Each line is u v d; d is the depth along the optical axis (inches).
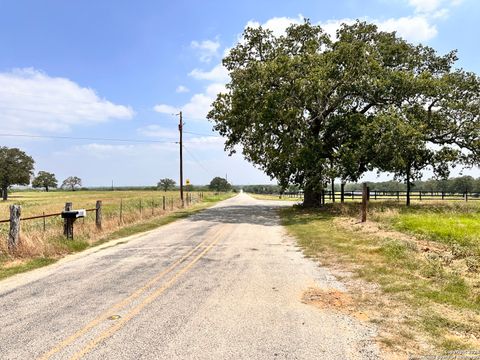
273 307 251.1
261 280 322.7
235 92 1099.9
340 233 590.9
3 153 3334.2
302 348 187.5
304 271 355.9
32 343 194.7
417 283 301.3
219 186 5487.2
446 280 305.3
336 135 1125.7
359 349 186.1
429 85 1059.9
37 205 1587.1
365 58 1083.3
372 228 602.5
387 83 1042.1
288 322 223.1
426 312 237.0
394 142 966.4
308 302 261.6
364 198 701.3
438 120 1134.4
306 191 1222.3
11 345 192.7
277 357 177.8
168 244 534.0
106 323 222.2
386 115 997.8
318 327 215.2
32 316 236.7
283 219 903.7
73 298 274.7
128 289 296.8
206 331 209.0
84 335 204.2
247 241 553.9
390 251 414.6
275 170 1149.7
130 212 880.3
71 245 494.9
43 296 281.6
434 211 908.0
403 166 1061.1
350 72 1071.0
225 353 181.8
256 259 417.1
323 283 311.4
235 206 1518.2
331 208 1092.5
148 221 847.7
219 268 371.2
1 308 253.9
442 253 399.2
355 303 258.2
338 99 1123.9
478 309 241.0
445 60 1241.4
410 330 209.5
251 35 1187.9
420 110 1115.9
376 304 255.0
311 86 990.4
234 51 1214.3
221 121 1252.5
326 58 1076.5
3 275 352.2
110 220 709.9
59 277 343.3
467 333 204.8
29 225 609.0
